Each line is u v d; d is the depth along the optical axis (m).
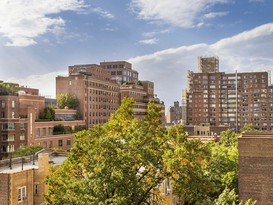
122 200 24.89
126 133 29.84
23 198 36.81
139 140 28.50
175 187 27.89
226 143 86.75
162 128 30.91
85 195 25.16
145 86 194.88
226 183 44.66
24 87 137.50
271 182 38.28
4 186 34.94
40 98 121.56
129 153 27.20
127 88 169.12
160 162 27.83
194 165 27.16
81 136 30.23
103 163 26.38
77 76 140.50
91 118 144.50
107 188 26.25
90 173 27.44
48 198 26.81
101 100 152.88
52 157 53.91
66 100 137.62
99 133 30.73
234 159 47.81
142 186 28.14
